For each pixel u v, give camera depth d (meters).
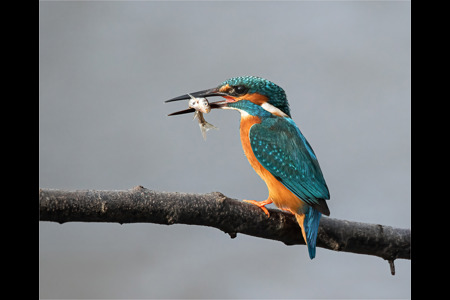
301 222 6.84
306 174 7.45
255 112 8.12
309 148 7.89
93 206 5.37
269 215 6.51
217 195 6.03
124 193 5.53
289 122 8.03
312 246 6.66
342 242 6.79
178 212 5.71
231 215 6.10
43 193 5.28
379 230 6.81
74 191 5.38
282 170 7.54
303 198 7.14
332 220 6.88
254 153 7.80
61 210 5.28
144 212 5.56
